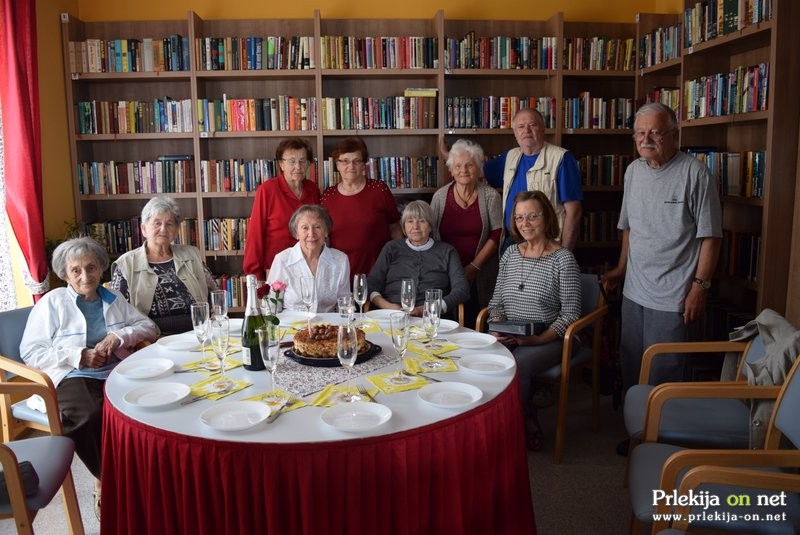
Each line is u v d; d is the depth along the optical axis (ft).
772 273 10.46
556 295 10.15
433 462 5.32
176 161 14.46
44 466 6.58
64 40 13.82
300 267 10.10
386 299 11.28
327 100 14.32
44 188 13.16
